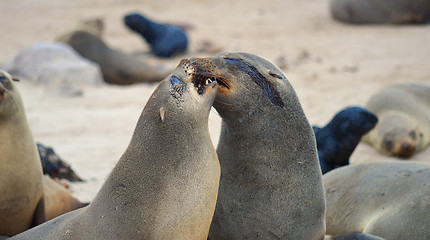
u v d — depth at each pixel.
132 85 52.84
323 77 48.31
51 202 20.94
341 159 23.28
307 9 81.88
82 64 50.28
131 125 37.00
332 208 21.05
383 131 32.12
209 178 13.36
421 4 67.06
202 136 13.34
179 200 12.95
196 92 13.34
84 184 26.08
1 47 63.25
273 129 14.83
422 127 33.12
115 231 12.93
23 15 82.06
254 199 15.06
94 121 38.00
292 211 15.10
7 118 18.17
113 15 81.31
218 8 84.75
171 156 12.98
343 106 40.00
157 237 12.84
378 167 20.84
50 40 66.75
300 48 59.66
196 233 13.38
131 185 13.05
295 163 15.05
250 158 14.98
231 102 14.59
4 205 18.73
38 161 19.62
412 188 19.12
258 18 76.75
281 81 15.16
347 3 70.25
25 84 47.44
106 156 30.83
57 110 41.06
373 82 46.12
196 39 66.25
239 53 15.30
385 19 68.75
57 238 13.47
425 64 50.56
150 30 60.59
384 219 19.06
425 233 18.03
